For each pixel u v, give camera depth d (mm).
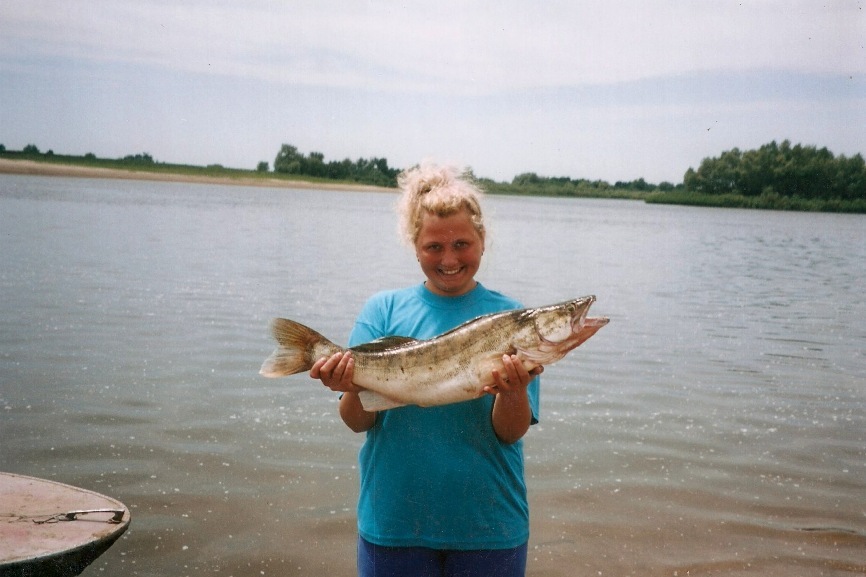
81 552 4348
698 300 17812
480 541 3424
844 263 29047
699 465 7508
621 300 17328
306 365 3637
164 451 7312
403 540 3439
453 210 3564
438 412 3510
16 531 4496
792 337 13773
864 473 7402
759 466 7523
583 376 10547
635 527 6254
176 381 9383
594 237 38656
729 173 116875
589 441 8094
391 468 3498
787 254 32688
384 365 3451
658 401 9523
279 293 16078
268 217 42500
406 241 3838
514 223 49281
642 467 7449
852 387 10438
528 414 3420
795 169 110562
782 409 9344
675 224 57281
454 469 3438
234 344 11281
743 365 11492
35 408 8250
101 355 10383
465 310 3672
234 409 8516
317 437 7809
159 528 5941
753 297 18656
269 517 6199
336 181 145875
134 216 35812
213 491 6574
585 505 6641
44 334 11359
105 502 4977
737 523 6340
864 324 15383
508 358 3250
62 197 47719
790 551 5918
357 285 17797
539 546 5945
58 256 19953
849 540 6098
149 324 12352
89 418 8023
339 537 5949
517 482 3584
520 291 18000
